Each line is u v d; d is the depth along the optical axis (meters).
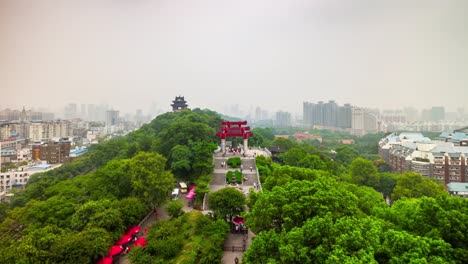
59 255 45.22
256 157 102.81
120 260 53.09
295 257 29.98
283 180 55.88
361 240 29.66
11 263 42.69
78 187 75.62
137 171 70.38
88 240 48.59
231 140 141.25
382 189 113.88
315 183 44.62
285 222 38.00
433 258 28.36
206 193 72.25
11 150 177.88
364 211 57.28
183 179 88.31
